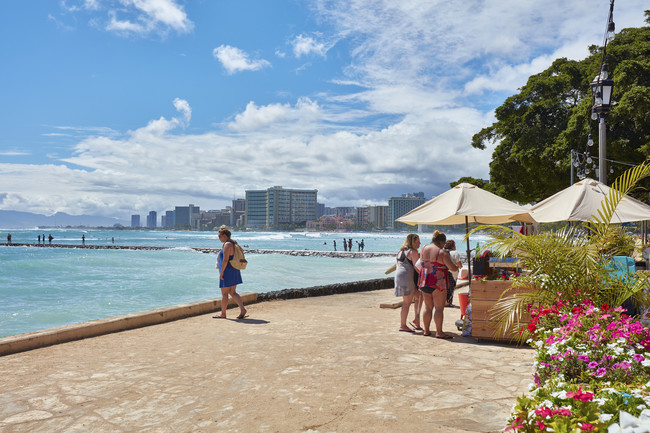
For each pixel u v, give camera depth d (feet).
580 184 26.48
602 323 13.74
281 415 12.96
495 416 12.67
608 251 20.11
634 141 89.25
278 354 20.21
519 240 19.39
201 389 15.37
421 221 25.16
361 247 203.31
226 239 30.60
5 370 17.94
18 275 80.12
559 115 115.14
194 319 30.09
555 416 7.27
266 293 41.65
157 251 193.57
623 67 88.74
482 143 134.31
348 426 12.12
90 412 13.33
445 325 27.55
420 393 14.75
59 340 23.04
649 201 97.14
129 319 26.81
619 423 6.75
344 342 22.70
